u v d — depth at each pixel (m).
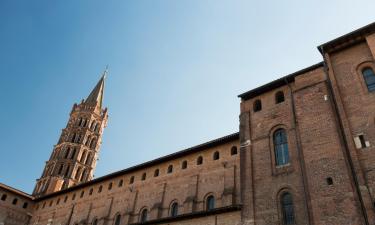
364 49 25.44
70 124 85.12
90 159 80.62
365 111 22.70
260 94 30.36
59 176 71.62
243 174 26.70
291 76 28.11
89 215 45.81
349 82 24.72
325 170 21.78
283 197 23.73
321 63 26.72
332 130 22.91
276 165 25.44
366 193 19.64
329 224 19.84
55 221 50.06
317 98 25.16
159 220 31.39
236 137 35.75
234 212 26.86
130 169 45.09
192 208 34.69
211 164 36.88
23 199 56.03
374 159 20.61
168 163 41.84
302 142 24.11
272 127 27.33
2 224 51.09
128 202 42.22
